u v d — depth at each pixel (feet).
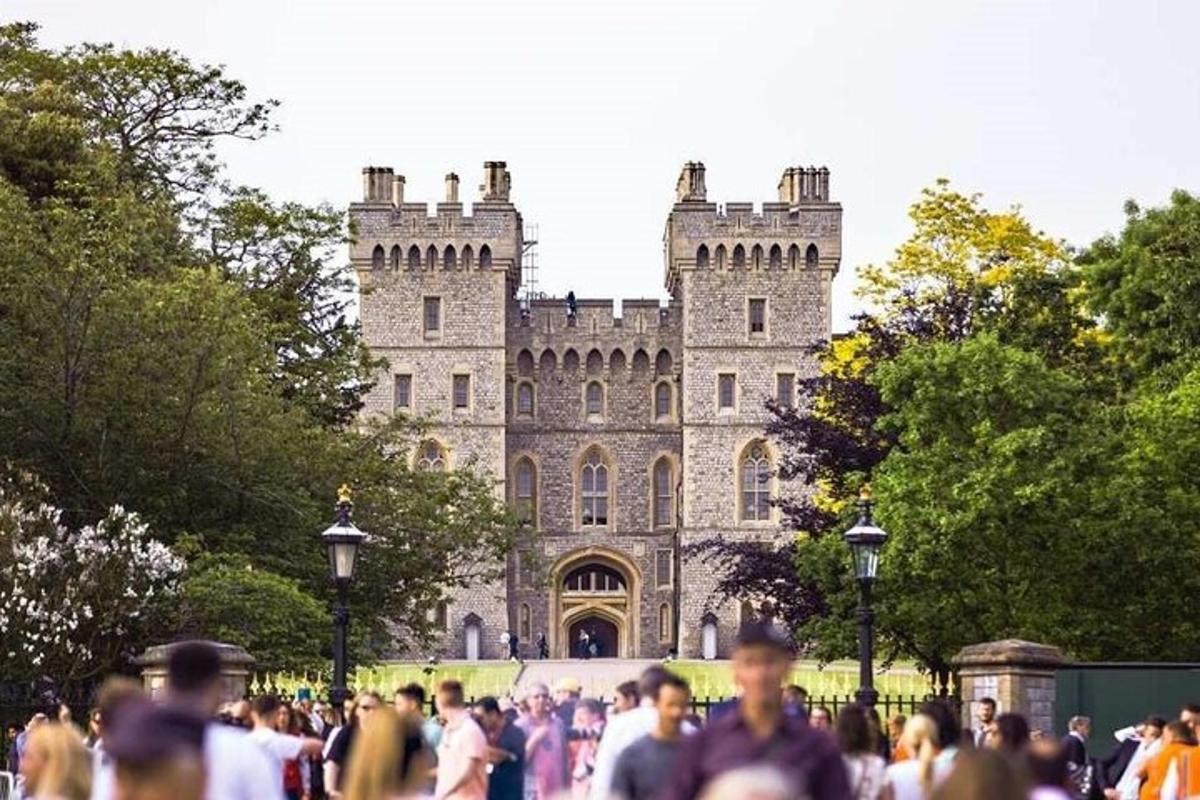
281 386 162.50
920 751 48.73
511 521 171.32
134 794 27.40
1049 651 93.97
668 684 43.96
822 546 151.12
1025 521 141.69
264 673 132.77
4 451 137.69
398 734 36.68
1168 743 67.21
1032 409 149.38
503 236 354.74
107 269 140.05
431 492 164.86
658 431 365.40
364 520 157.89
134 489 140.77
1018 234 216.13
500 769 61.46
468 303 354.95
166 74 183.52
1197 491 151.74
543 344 365.61
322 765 77.92
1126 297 184.44
